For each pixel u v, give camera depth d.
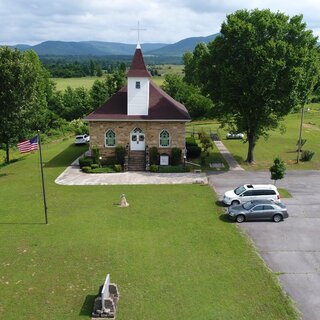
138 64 47.16
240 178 43.69
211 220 31.91
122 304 20.58
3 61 47.19
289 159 52.84
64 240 28.36
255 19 44.78
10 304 20.72
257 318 19.41
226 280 22.80
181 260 25.22
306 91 45.91
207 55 48.28
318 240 28.08
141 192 39.03
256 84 43.66
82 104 106.69
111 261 25.19
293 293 21.56
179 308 20.20
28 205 35.69
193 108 98.25
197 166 49.09
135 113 47.72
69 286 22.38
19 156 61.00
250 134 49.78
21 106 48.91
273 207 31.52
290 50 43.12
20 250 26.84
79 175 45.50
